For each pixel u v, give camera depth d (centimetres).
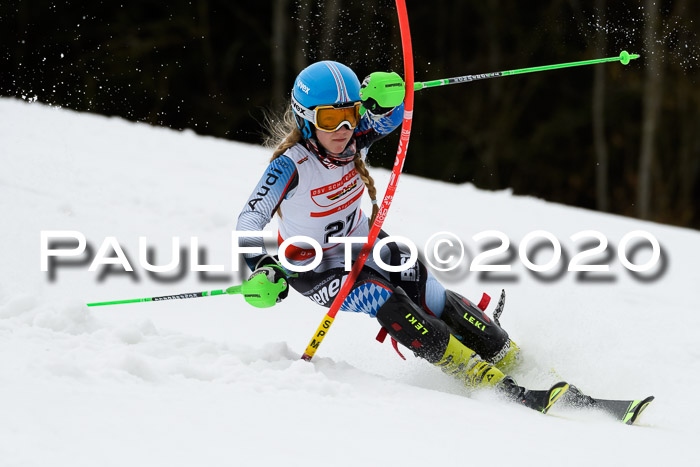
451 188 1994
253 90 4225
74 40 3878
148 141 1981
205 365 580
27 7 3906
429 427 515
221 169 1791
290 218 691
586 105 4269
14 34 3906
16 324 608
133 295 919
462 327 688
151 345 600
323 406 527
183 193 1463
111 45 4009
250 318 870
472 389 636
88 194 1330
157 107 4084
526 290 1109
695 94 4169
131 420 444
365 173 695
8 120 1894
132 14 4072
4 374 488
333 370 627
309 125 653
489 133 4338
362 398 561
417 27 4322
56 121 1992
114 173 1511
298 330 843
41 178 1369
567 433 541
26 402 444
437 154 4334
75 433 414
